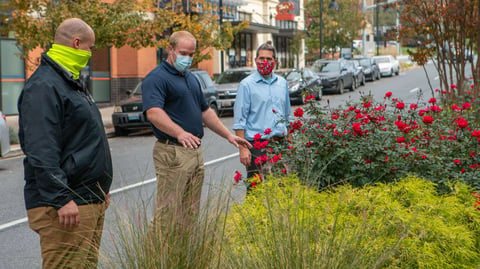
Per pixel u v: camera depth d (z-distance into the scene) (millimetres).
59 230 4012
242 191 5535
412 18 13867
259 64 6301
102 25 18562
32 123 3852
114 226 3916
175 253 3502
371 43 69125
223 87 23906
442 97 12844
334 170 5703
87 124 4062
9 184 11062
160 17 20203
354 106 6480
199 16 24812
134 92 19750
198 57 24469
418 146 6062
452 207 4609
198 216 3723
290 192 4527
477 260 4184
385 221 4059
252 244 3736
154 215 3723
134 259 3537
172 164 5305
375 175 5660
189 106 5406
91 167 4066
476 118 7910
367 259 3510
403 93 31734
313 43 51844
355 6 53375
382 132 5824
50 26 18188
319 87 6297
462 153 6078
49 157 3834
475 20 13102
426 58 13930
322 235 3658
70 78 4016
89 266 3871
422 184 5000
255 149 6227
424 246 3945
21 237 7367
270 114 6273
